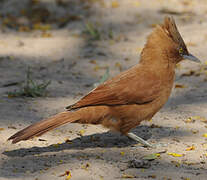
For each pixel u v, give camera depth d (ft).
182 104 54.80
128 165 37.99
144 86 41.78
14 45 80.69
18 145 42.88
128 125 42.52
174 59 43.88
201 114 51.44
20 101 55.31
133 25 88.33
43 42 82.28
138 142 44.57
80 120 40.98
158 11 94.02
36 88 58.03
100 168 37.52
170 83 43.52
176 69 67.92
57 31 88.53
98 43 80.64
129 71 43.09
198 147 42.68
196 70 66.64
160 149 42.39
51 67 69.92
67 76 65.98
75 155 40.65
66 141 44.37
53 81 63.57
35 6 98.78
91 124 46.21
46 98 56.85
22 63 71.61
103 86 41.63
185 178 35.40
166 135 46.09
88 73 67.26
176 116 51.31
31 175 36.17
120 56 74.02
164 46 43.24
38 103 54.85
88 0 101.35
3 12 96.94
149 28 86.17
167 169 37.50
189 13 92.07
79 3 100.27
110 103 41.06
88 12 95.91
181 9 94.32
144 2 99.25
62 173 36.50
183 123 49.19
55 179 35.40
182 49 44.06
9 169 37.42
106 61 72.08
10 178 35.27
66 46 79.87
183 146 43.06
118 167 37.83
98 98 40.91
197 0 99.40
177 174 36.22
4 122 48.16
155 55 43.14
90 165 38.14
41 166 38.06
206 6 95.76
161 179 35.24
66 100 56.13
